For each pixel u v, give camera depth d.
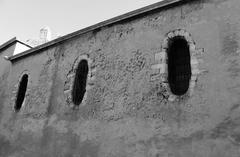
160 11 6.29
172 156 4.91
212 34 5.27
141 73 6.06
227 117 4.58
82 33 7.97
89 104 6.77
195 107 4.98
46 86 8.31
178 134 5.00
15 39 11.09
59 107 7.52
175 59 5.87
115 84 6.45
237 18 5.08
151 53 6.07
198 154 4.65
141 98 5.82
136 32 6.58
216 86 4.88
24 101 8.83
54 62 8.50
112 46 6.98
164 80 5.60
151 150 5.21
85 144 6.38
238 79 4.70
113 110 6.20
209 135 4.65
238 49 4.88
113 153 5.75
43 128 7.63
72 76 7.62
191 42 5.47
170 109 5.29
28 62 9.66
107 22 7.29
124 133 5.76
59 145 6.96
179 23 5.83
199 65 5.21
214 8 5.43
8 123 9.01
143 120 5.59
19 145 8.12
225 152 4.40
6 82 10.24
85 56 7.54
